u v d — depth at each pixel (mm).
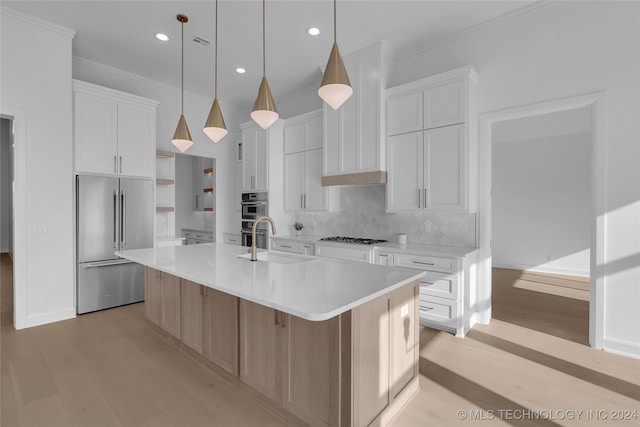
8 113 3055
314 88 4980
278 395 1848
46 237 3312
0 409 1925
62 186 3412
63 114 3410
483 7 3033
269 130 4887
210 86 4965
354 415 1544
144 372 2371
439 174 3264
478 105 3334
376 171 3633
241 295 1563
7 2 2947
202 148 5414
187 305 2568
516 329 3182
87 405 1975
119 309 3828
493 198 6629
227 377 2240
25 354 2643
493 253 6652
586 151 5715
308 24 3299
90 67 4117
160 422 1828
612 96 2645
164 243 4543
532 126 5996
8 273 5660
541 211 6125
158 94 4809
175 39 3596
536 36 3004
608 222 2660
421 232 3838
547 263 6055
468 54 3404
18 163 3139
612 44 2650
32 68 3197
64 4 2984
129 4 2984
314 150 4574
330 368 1590
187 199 7070
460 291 3006
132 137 4043
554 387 2166
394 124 3590
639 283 2545
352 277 1902
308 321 1684
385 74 3705
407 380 2004
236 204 5926
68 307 3479
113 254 3854
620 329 2625
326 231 4848
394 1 2938
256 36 3531
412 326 2061
